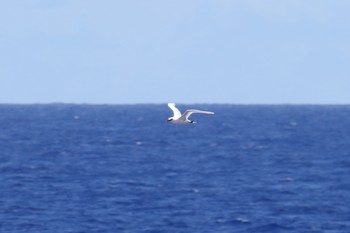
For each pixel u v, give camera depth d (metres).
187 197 73.62
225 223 62.72
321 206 69.38
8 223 62.09
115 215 65.00
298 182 83.88
